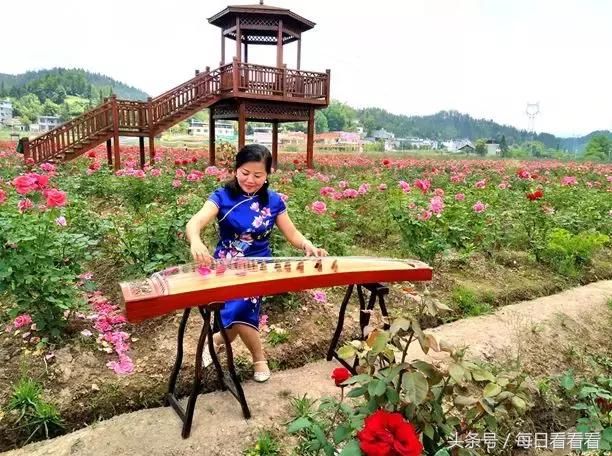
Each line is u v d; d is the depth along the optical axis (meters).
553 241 6.03
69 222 4.87
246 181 2.93
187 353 3.44
